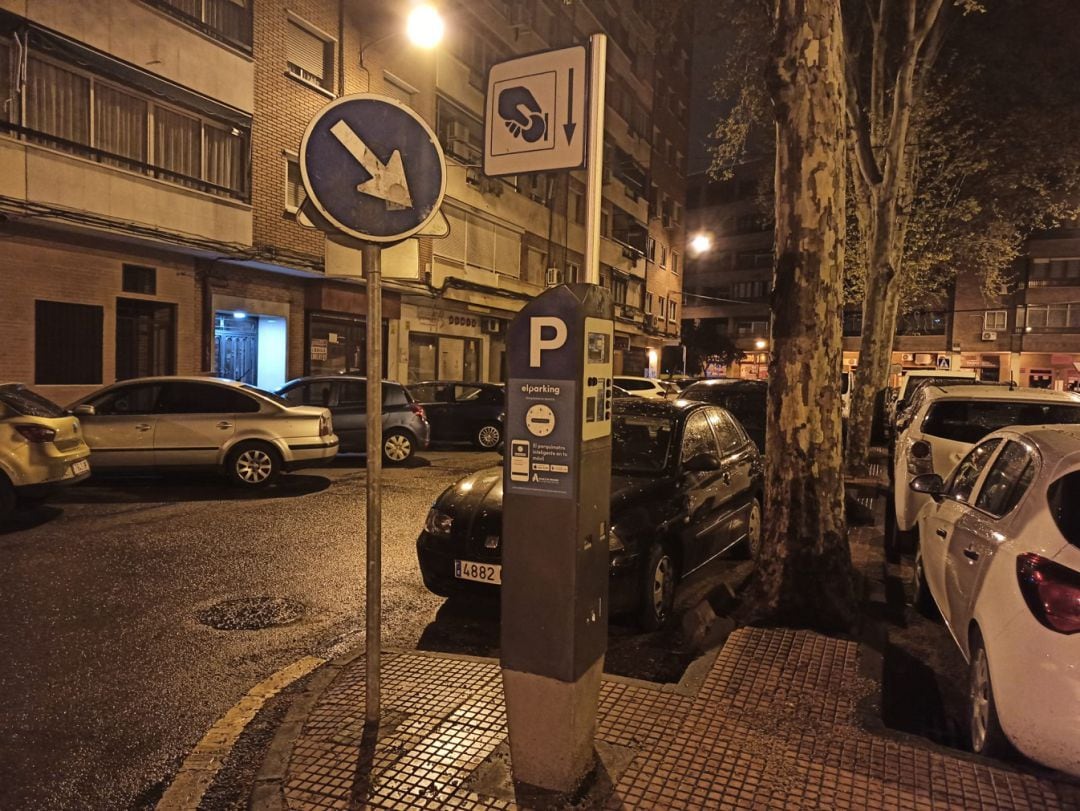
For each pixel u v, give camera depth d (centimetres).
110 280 1391
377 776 304
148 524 777
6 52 1172
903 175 1505
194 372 1574
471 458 1364
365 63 1914
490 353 2688
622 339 3719
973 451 512
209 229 1516
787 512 489
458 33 2280
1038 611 295
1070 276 4494
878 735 336
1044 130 1628
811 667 407
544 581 281
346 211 319
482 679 400
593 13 3120
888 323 1642
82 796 311
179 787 314
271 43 1647
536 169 306
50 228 1282
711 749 323
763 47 1443
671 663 462
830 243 484
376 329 331
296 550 694
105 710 384
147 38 1371
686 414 622
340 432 1236
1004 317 4681
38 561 637
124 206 1348
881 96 1429
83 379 1355
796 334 488
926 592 551
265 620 518
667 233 4303
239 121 1572
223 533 748
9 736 357
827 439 486
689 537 555
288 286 1820
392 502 921
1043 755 289
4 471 730
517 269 2688
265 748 346
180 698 400
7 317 1228
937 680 444
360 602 562
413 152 331
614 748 322
